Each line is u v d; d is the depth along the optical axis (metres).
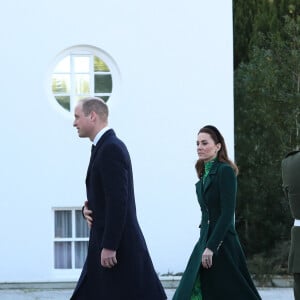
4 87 20.42
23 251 20.48
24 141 20.48
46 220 20.56
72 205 20.64
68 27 20.66
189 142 21.05
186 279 13.45
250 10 27.52
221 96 21.09
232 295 13.28
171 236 20.95
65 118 20.61
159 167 20.97
